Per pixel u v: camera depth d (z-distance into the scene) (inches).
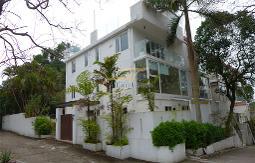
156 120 525.7
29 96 954.1
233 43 829.8
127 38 840.9
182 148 518.9
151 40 913.5
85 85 643.5
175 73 930.7
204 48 867.4
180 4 750.5
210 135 638.5
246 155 611.5
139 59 793.6
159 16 866.1
